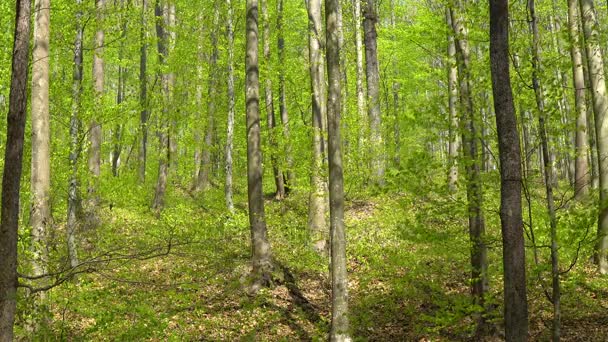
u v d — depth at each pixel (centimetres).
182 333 907
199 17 1780
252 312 1027
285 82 1848
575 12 1145
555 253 691
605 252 1034
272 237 1469
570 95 1381
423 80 2178
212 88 1738
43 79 854
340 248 860
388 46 2322
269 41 1816
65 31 1062
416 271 1075
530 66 734
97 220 1371
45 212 830
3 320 530
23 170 930
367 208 1662
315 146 1316
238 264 1171
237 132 1978
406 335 920
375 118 1856
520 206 589
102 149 1628
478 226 812
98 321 785
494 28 604
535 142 746
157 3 1994
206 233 1334
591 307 931
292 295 1119
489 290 831
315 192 1321
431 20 1447
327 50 889
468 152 749
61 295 905
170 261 1211
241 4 1755
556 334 684
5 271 537
